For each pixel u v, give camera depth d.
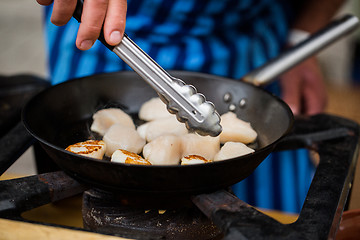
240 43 1.08
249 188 1.17
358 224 0.72
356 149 0.83
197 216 0.72
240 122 0.80
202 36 1.06
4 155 0.77
